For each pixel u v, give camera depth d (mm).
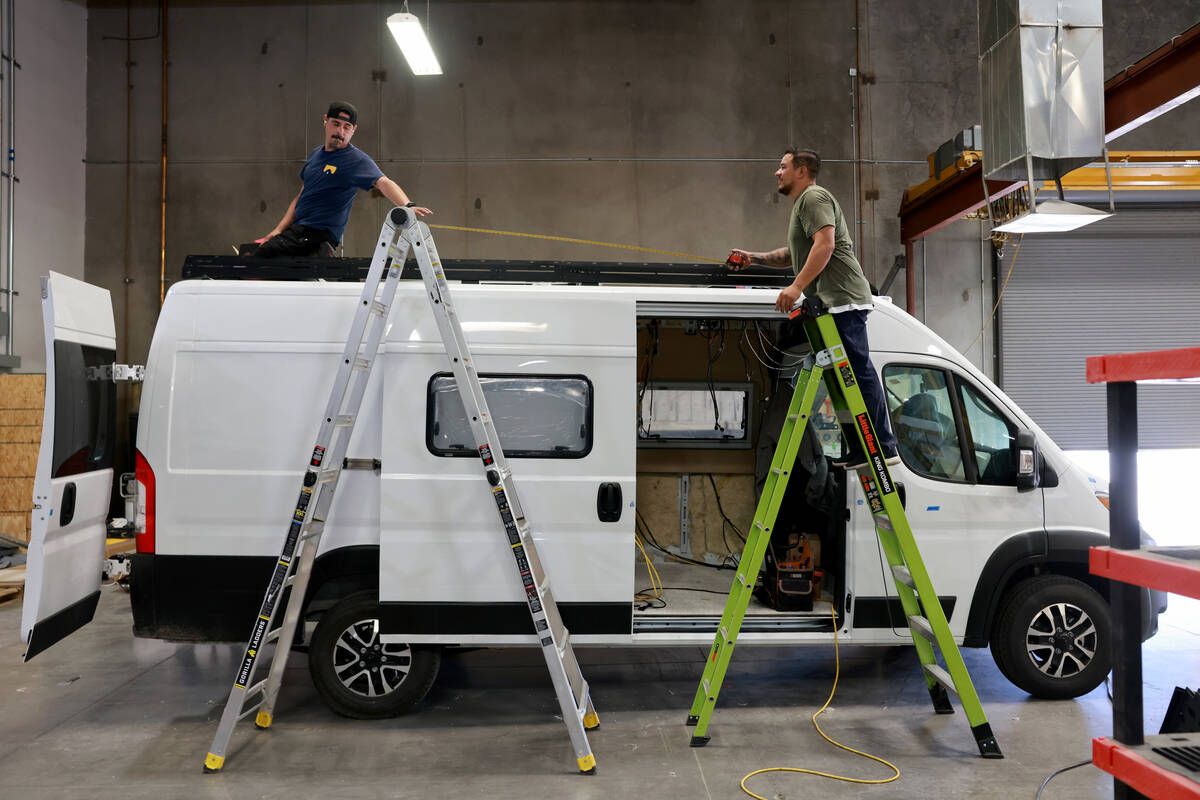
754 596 4480
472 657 4836
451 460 3621
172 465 3646
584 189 9750
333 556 3691
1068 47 5203
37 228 8969
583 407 3729
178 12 9805
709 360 5203
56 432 3432
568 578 3662
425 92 9766
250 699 4070
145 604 3629
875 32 9953
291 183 9750
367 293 3375
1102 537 3906
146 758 3379
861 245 9898
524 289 3779
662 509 5461
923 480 3883
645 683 4387
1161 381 1630
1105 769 1722
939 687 3844
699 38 9859
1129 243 10125
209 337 3701
